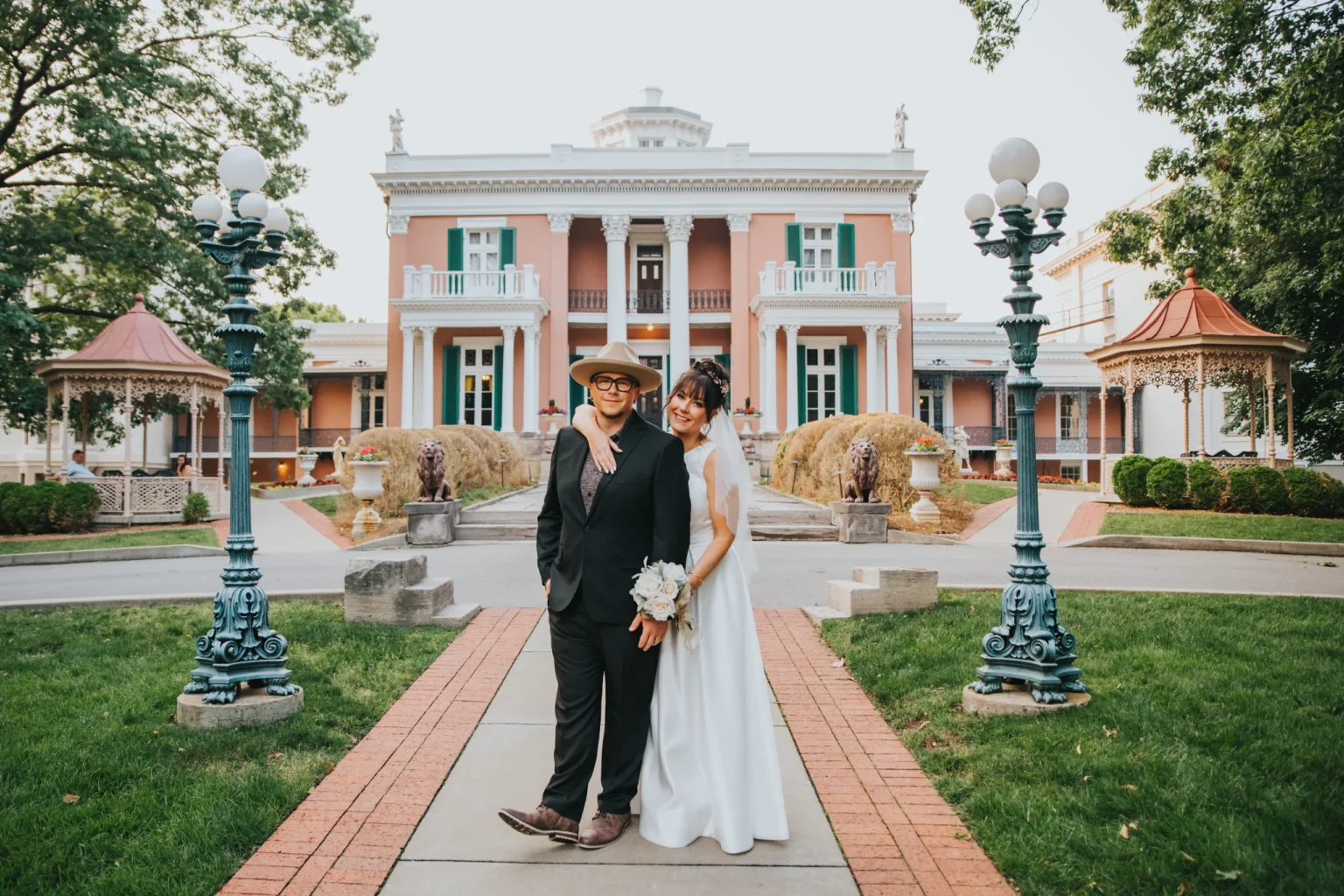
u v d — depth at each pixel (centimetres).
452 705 527
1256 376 1753
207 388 1855
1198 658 559
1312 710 455
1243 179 1333
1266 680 508
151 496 1689
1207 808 354
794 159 2794
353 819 376
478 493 1791
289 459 3450
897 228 2794
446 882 321
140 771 407
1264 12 1173
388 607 703
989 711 481
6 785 387
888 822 372
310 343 3531
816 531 1386
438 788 410
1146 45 1332
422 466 1405
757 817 352
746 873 326
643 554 345
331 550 1325
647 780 353
